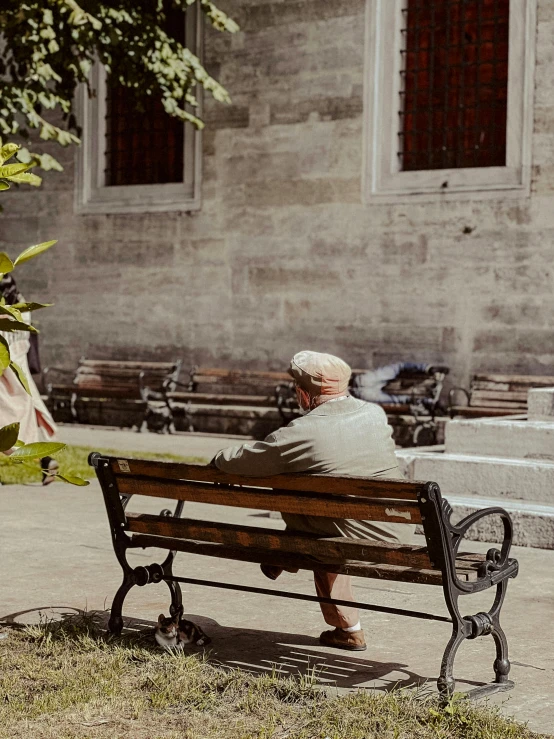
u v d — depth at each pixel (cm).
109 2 1287
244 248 1631
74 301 1795
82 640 489
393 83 1526
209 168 1661
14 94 1201
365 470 466
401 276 1504
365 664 479
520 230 1418
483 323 1445
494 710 412
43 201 1823
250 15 1619
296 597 475
